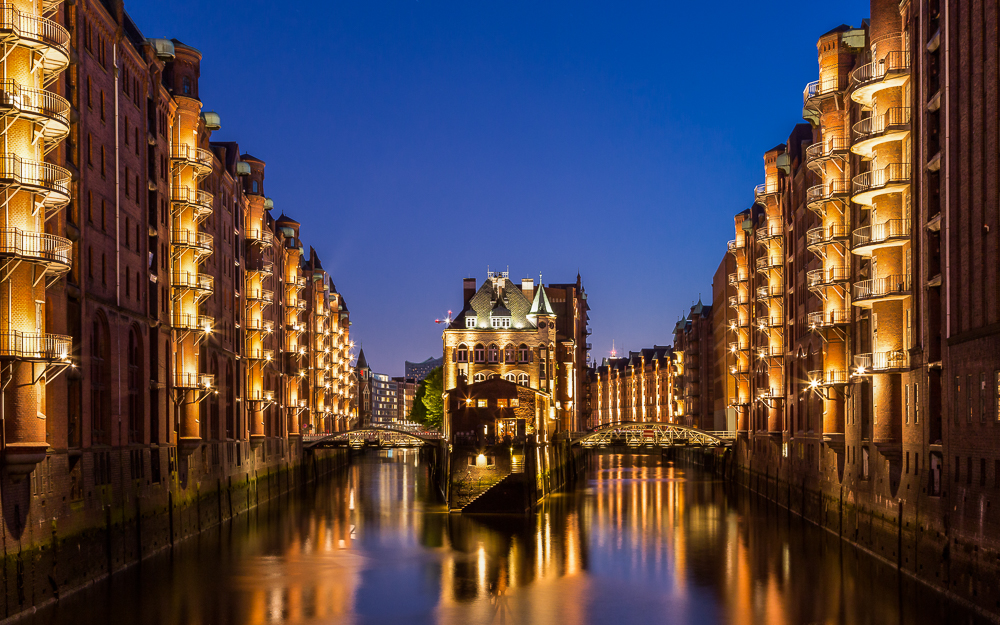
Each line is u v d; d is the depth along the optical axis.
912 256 45.38
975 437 36.59
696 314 157.12
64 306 40.41
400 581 46.44
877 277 48.22
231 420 74.94
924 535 42.34
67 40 40.34
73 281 42.47
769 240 81.12
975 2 37.91
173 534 55.69
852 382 54.97
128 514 47.97
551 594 43.47
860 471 53.88
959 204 39.66
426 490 99.94
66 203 38.19
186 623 37.31
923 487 42.75
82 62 43.81
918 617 36.69
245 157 85.75
